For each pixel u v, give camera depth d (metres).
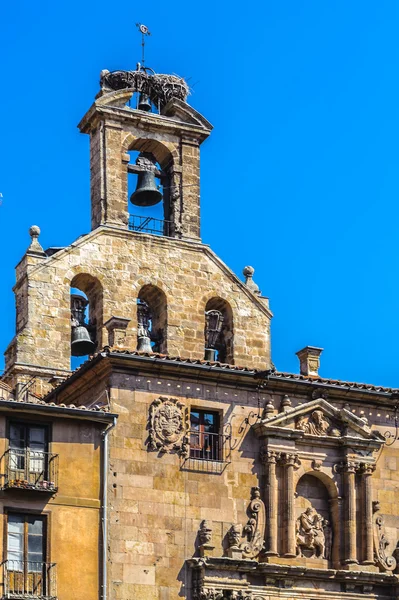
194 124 84.50
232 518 71.94
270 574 71.50
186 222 83.06
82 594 68.19
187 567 70.50
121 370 71.31
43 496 68.56
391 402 76.62
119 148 82.62
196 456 72.25
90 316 80.94
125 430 70.75
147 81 84.44
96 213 82.00
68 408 69.50
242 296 82.94
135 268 81.12
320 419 74.56
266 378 73.69
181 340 81.00
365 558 73.88
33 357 78.12
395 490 75.69
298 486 74.00
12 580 67.31
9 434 68.88
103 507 69.31
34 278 79.19
